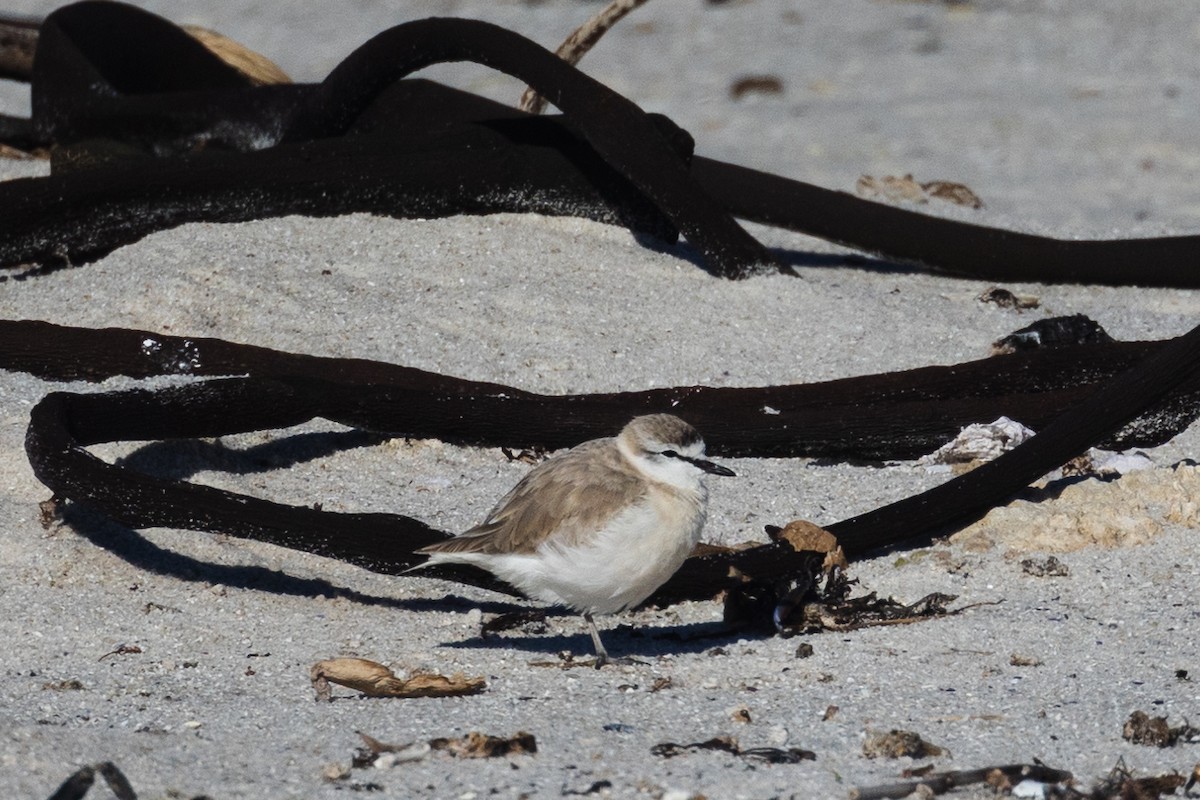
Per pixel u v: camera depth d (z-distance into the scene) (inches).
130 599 406.0
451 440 482.6
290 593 417.4
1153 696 344.2
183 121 673.6
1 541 424.5
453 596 424.8
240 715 340.5
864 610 399.2
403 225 624.4
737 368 549.6
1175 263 642.2
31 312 562.9
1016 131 1194.0
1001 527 436.5
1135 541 428.1
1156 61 1430.9
